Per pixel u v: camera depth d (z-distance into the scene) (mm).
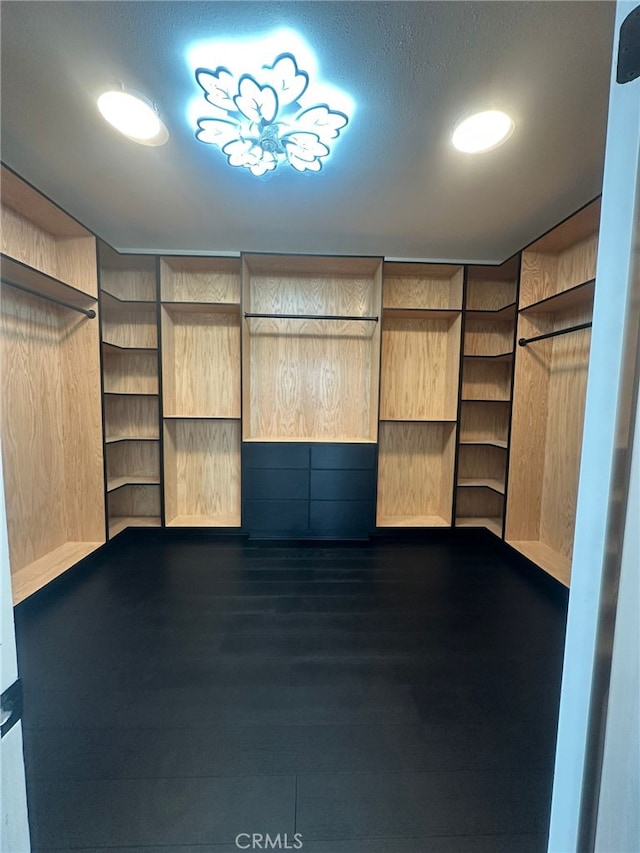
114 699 1352
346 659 1576
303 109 1430
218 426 3158
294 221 2412
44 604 1980
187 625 1802
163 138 1640
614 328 512
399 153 1725
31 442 2268
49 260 2359
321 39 1202
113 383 3029
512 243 2717
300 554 2646
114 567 2418
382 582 2254
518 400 2709
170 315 2943
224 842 936
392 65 1289
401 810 1006
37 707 1315
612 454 515
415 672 1506
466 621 1859
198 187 2035
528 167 1829
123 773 1089
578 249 2438
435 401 3195
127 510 3160
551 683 1455
